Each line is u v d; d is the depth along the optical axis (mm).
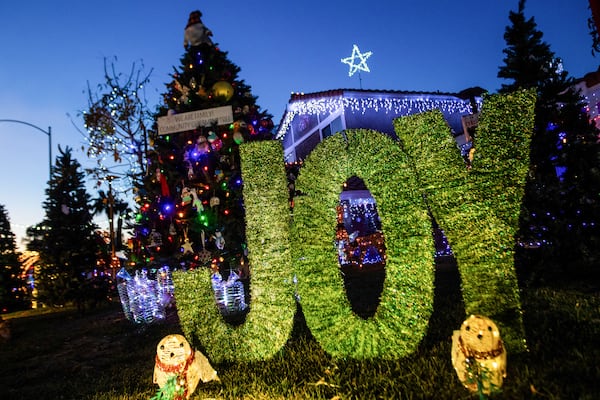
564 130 7391
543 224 7152
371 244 15594
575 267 7668
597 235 6996
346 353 4344
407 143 4352
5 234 24922
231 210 8406
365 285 9586
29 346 8211
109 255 14336
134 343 6945
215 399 3674
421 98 17766
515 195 3945
